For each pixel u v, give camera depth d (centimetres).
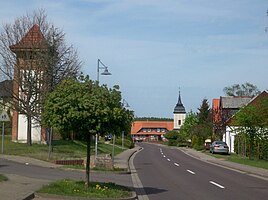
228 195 1617
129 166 3169
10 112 4859
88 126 1377
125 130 1450
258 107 3894
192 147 7700
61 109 1359
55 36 3900
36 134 4344
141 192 1667
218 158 4388
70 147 4138
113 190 1451
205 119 8788
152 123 15400
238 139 4869
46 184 1540
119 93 1445
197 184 2003
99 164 2597
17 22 3944
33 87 3775
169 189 1784
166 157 4634
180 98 15125
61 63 3856
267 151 3788
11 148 3384
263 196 1605
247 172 2778
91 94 1380
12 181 1611
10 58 3884
